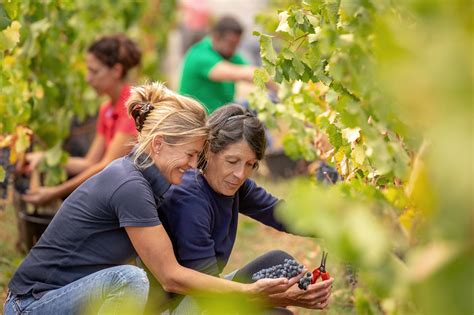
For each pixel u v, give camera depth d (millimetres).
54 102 7598
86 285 4270
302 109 5602
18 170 7273
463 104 1650
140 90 4480
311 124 5883
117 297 4250
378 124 3121
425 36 1850
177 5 13930
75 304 4250
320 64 3822
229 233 4777
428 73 1730
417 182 2398
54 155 7266
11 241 7574
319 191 1961
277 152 9469
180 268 4258
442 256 1787
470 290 1705
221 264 4723
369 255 1864
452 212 1687
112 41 6973
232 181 4449
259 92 5973
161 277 4266
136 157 4328
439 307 1740
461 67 1677
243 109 4531
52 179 7305
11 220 7934
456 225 1697
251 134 4395
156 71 12734
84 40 8828
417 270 1848
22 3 6402
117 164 4379
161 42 13266
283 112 5918
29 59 7023
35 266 4410
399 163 2941
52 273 4371
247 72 8508
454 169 1635
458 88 1661
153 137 4254
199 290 4234
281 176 9586
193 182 4496
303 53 4363
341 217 1917
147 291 4320
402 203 2830
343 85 3457
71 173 7582
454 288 1725
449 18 1787
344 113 3150
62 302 4281
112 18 10664
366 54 2834
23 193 7391
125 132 6777
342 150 4324
